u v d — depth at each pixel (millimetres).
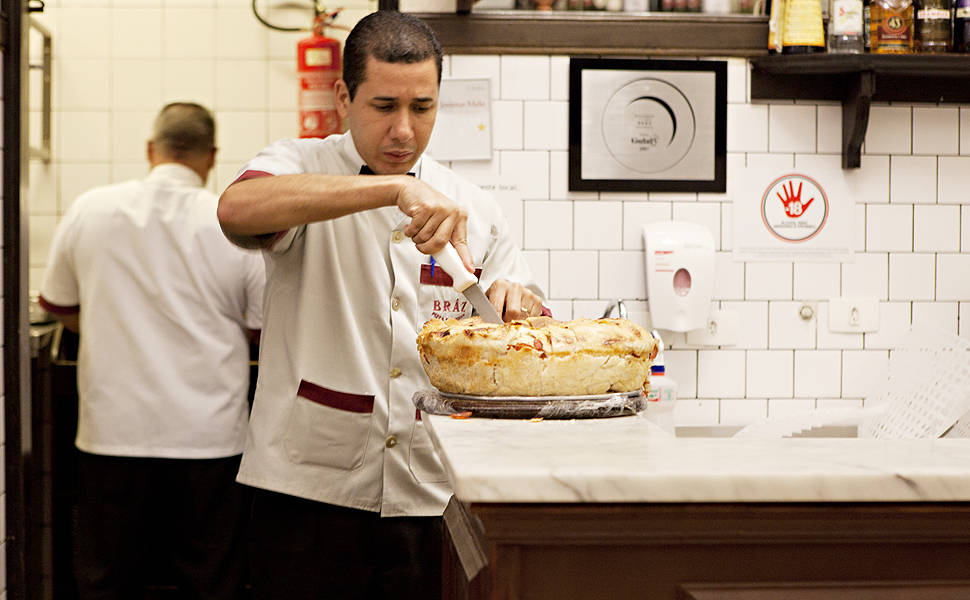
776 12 2252
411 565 1699
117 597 2553
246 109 3066
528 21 2277
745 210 2359
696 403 2367
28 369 2354
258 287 2506
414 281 1719
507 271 1849
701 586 863
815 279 2381
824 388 2385
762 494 832
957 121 2385
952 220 2396
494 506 833
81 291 2488
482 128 2301
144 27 3039
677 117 2328
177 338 2465
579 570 856
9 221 2264
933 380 2164
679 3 2311
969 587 880
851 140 2301
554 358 1196
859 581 879
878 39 2250
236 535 2551
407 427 1694
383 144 1596
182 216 2461
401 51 1540
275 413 1683
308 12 3049
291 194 1406
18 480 2316
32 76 3004
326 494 1670
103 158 3055
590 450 941
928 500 854
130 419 2467
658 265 2260
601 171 2324
